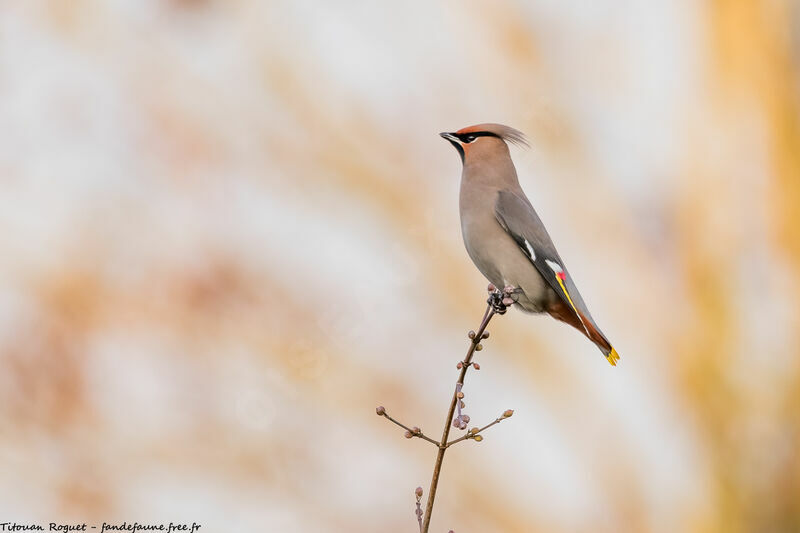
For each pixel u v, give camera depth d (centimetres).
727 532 1498
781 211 1530
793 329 1512
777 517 1503
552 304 921
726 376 1521
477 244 929
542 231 927
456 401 603
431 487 591
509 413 594
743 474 1506
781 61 1566
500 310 927
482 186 941
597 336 895
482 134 972
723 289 1530
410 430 596
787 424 1505
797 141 1543
